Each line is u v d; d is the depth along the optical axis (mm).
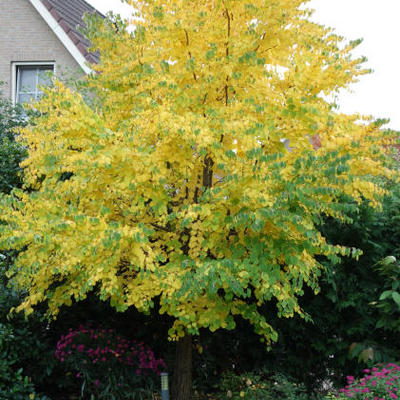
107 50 4289
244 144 3799
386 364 5086
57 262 4078
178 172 4273
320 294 5750
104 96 4516
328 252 4129
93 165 3510
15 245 3805
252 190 3619
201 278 3648
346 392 4441
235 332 6070
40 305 5566
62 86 3689
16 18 9391
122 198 4285
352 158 3840
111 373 5211
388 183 6086
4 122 7484
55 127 3809
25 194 3998
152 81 3924
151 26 4199
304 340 5953
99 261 3912
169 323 6191
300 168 3582
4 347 4676
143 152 3732
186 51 4230
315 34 4070
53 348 5352
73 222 3650
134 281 4164
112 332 5703
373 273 5691
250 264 3996
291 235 4238
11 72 9359
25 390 4496
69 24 9406
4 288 5363
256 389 5359
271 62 4402
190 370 5156
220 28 3977
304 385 5711
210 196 3854
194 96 4137
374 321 5574
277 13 3932
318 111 3602
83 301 6086
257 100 4137
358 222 5594
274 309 5914
